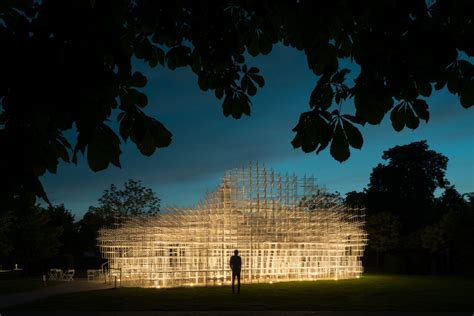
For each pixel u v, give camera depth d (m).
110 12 3.71
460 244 48.72
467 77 4.27
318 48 4.56
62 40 3.56
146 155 4.05
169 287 34.19
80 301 24.78
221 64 5.74
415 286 34.22
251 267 39.53
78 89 3.42
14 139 3.77
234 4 5.60
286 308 21.80
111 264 43.56
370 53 4.05
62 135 4.13
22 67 3.42
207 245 38.75
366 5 4.02
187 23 5.31
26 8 4.34
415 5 3.90
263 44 5.54
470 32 4.00
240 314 19.94
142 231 38.38
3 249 41.06
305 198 45.28
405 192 77.75
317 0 4.19
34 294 28.64
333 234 43.81
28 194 3.84
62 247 67.25
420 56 3.87
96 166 3.59
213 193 40.56
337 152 4.27
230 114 5.90
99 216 71.62
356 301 24.45
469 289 31.61
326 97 4.55
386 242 62.22
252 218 40.28
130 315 19.80
